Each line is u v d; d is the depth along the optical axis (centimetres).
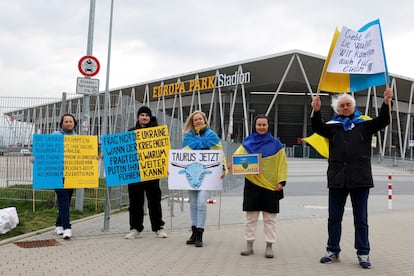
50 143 705
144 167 701
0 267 515
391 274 516
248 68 5319
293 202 1330
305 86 5459
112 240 683
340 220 571
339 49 560
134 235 699
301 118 6269
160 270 515
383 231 824
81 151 715
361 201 554
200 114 695
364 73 546
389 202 1197
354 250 646
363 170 547
